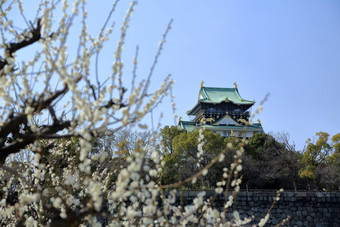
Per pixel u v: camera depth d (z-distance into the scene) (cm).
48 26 450
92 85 419
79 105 369
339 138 3862
